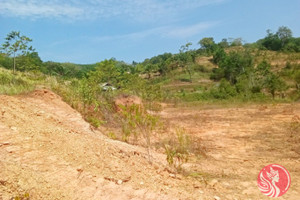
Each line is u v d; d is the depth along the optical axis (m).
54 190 2.53
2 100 5.01
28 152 3.13
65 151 3.48
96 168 3.29
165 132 8.34
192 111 16.28
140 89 13.95
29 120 4.33
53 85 9.56
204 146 6.89
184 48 70.19
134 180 3.35
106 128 7.59
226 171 4.95
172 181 3.91
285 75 43.09
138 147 5.93
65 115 6.67
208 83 59.25
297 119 11.22
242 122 11.20
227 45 107.81
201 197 3.44
